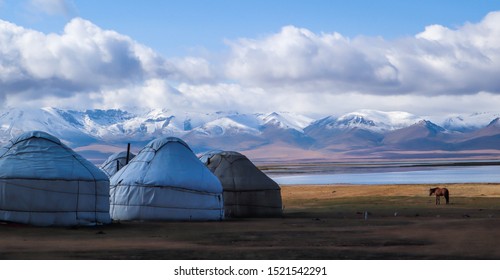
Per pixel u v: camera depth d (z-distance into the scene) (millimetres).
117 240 35469
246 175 56781
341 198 82812
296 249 31109
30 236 37219
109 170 64000
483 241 33500
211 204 50094
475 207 65875
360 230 40625
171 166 49875
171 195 48938
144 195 48875
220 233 39344
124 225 44969
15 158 42844
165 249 31078
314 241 34812
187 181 49312
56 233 39031
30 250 30453
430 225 42219
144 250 30625
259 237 37000
